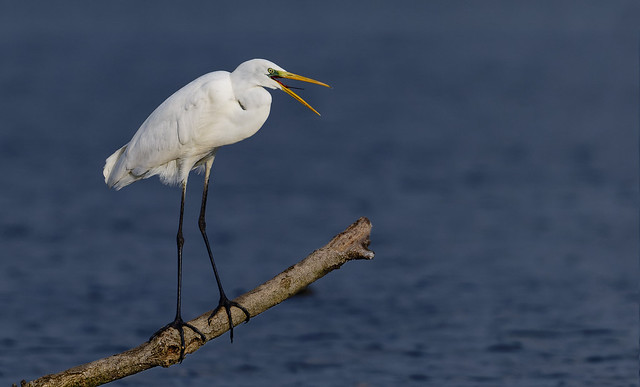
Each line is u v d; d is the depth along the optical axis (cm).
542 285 1608
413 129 4034
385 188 2591
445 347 1276
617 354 1235
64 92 5794
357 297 1533
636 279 1633
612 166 2922
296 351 1259
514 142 3572
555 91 5916
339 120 4441
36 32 15962
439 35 14462
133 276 1658
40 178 2708
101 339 1302
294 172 2881
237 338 1316
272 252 1855
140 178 819
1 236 1966
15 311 1427
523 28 16862
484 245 1916
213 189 2581
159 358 654
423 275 1681
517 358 1228
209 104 759
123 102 5234
